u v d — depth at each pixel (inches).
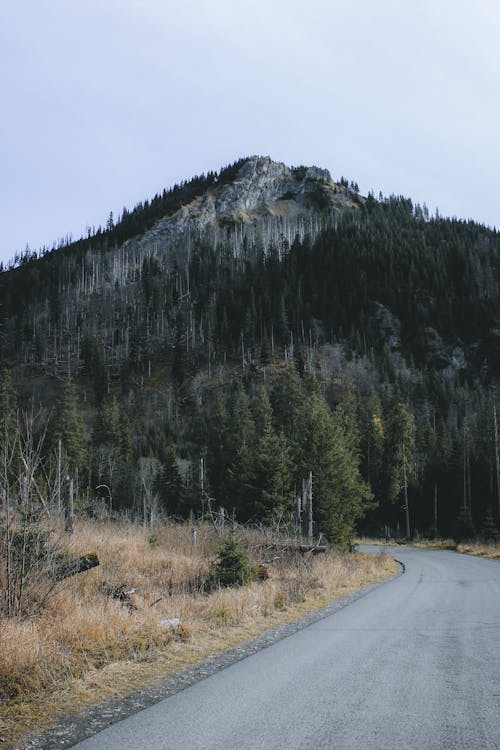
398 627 347.3
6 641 242.4
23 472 335.9
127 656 272.7
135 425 4522.6
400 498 2753.4
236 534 654.5
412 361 5442.9
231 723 166.2
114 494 2256.4
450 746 143.9
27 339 6663.4
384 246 7593.5
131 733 161.0
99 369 5462.6
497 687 203.3
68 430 2511.1
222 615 384.8
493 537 1718.8
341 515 1307.8
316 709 178.2
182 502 1914.4
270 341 5930.1
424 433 3228.3
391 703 183.9
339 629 345.7
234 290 7175.2
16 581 313.3
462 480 2566.4
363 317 6176.2
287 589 514.6
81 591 391.5
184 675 238.5
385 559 981.8
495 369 5575.8
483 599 490.6
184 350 6072.8
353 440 2222.0
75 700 203.5
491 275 6983.3
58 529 407.2
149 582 497.7
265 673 231.0
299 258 7751.0
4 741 161.9
